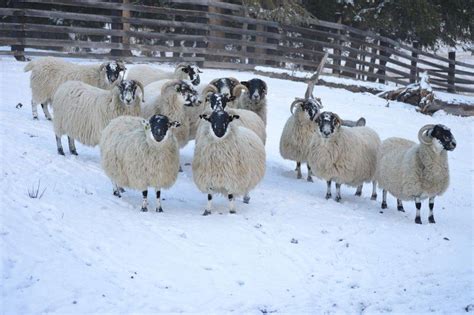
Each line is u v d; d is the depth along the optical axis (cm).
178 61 2516
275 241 860
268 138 1576
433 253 877
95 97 1130
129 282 684
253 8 2666
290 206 1041
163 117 893
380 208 1128
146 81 1390
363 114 2033
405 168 1022
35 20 2825
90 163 1167
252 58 2892
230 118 916
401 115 2166
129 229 845
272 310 652
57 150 1209
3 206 854
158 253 773
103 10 2922
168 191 1071
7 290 630
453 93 3316
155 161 905
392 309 671
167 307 633
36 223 815
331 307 671
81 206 915
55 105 1171
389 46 3328
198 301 655
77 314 599
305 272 766
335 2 3078
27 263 694
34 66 1378
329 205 1080
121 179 938
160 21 2445
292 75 2506
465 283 762
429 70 3281
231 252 802
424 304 688
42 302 615
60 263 706
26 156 1130
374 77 3338
